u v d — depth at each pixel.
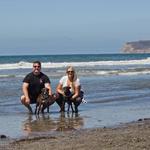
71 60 94.88
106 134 10.04
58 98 15.41
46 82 15.39
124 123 12.50
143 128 10.98
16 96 19.77
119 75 37.75
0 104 17.17
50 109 16.17
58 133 10.96
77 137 9.83
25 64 63.94
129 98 19.20
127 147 8.27
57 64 67.00
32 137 10.28
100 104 17.27
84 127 11.95
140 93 21.22
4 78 34.12
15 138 10.34
